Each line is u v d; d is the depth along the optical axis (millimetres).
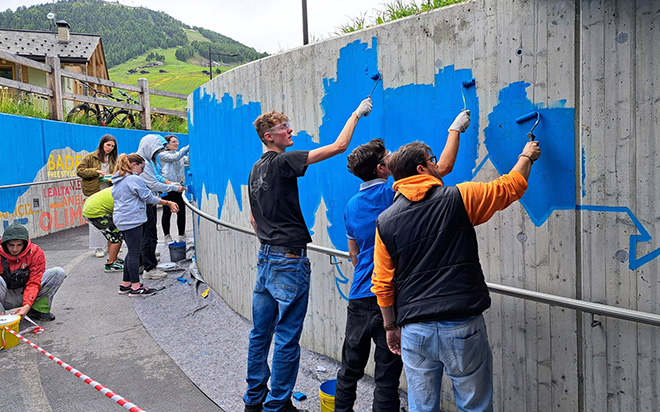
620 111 2240
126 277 5859
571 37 2377
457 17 2846
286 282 3025
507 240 2721
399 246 2230
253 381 3176
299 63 4004
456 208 2164
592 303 2299
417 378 2229
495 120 2707
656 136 2145
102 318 5133
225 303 5500
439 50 2951
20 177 8961
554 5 2422
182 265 7180
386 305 2354
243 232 4770
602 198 2326
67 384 3703
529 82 2547
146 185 6219
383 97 3318
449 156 2666
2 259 4727
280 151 3209
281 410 3053
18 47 20547
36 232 9398
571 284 2467
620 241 2283
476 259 2180
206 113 5941
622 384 2311
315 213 4020
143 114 15031
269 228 3086
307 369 3855
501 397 2809
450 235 2152
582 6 2328
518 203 2652
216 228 5723
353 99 3551
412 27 3092
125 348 4371
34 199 9328
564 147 2439
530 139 2510
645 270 2213
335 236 3816
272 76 4332
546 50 2469
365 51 3418
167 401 3447
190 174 7324
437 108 2994
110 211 6742
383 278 2314
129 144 13484
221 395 3500
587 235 2393
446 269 2141
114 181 5770
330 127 3775
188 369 3922
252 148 4699
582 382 2451
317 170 3949
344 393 2793
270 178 3053
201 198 6410
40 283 4887
